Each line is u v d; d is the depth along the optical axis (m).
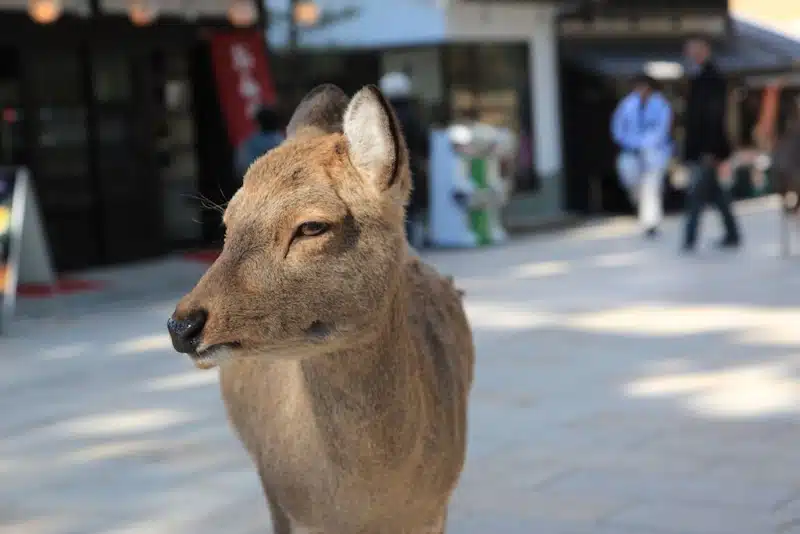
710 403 7.57
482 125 17.53
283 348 3.33
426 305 4.23
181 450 7.04
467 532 5.58
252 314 3.25
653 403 7.62
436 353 4.06
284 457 3.79
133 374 9.07
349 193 3.38
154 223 15.09
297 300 3.29
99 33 13.90
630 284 12.38
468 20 18.70
